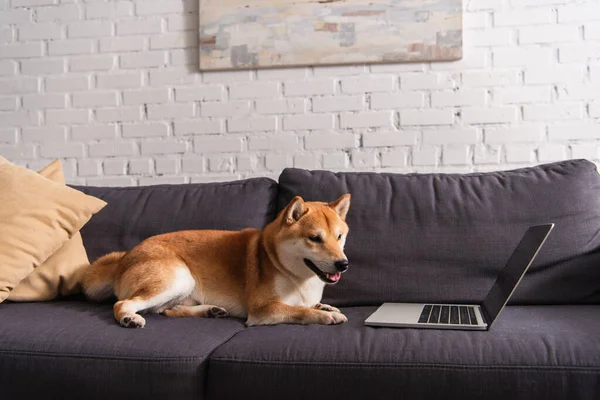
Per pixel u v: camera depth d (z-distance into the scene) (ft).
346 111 9.05
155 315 6.07
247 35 9.18
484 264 6.50
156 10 9.51
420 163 8.88
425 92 8.87
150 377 4.68
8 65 9.86
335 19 8.99
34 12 9.80
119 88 9.61
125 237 7.34
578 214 6.55
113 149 9.61
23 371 4.86
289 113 9.20
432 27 8.76
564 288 6.35
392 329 5.18
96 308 6.24
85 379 4.76
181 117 9.46
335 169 9.07
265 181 7.64
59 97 9.74
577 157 8.52
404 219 6.80
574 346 4.49
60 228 6.60
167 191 7.74
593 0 8.48
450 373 4.41
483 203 6.77
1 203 6.48
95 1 9.64
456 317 5.45
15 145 9.86
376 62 8.95
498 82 8.71
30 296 6.56
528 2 8.64
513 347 4.54
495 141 8.71
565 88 8.55
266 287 6.00
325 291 6.70
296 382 4.56
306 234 5.93
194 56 9.42
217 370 4.70
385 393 4.46
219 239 6.58
